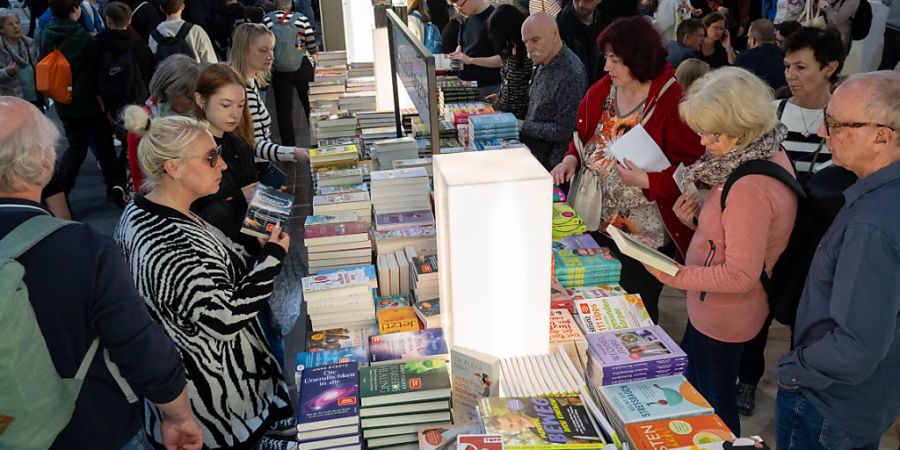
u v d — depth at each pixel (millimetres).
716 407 2326
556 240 2707
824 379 1771
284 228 2213
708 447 1546
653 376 1836
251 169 2848
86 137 5711
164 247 1898
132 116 1884
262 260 2090
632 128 2758
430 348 1984
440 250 1986
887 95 1656
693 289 2111
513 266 1805
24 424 1443
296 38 6566
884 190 1664
